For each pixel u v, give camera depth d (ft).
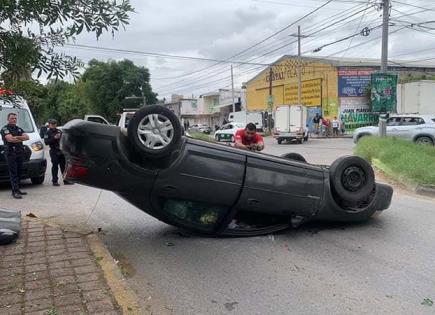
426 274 18.03
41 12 12.47
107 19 12.94
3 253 19.12
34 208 30.94
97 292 14.96
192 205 22.12
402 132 79.36
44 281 15.92
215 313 14.87
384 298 15.87
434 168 39.42
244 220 23.89
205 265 19.44
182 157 20.81
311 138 139.13
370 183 24.08
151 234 24.11
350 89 153.17
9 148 34.86
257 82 203.31
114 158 19.84
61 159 42.34
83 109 207.10
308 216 23.57
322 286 16.97
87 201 33.55
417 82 126.62
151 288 17.06
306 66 166.50
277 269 18.81
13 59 12.91
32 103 15.28
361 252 20.77
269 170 22.33
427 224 25.44
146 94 234.17
